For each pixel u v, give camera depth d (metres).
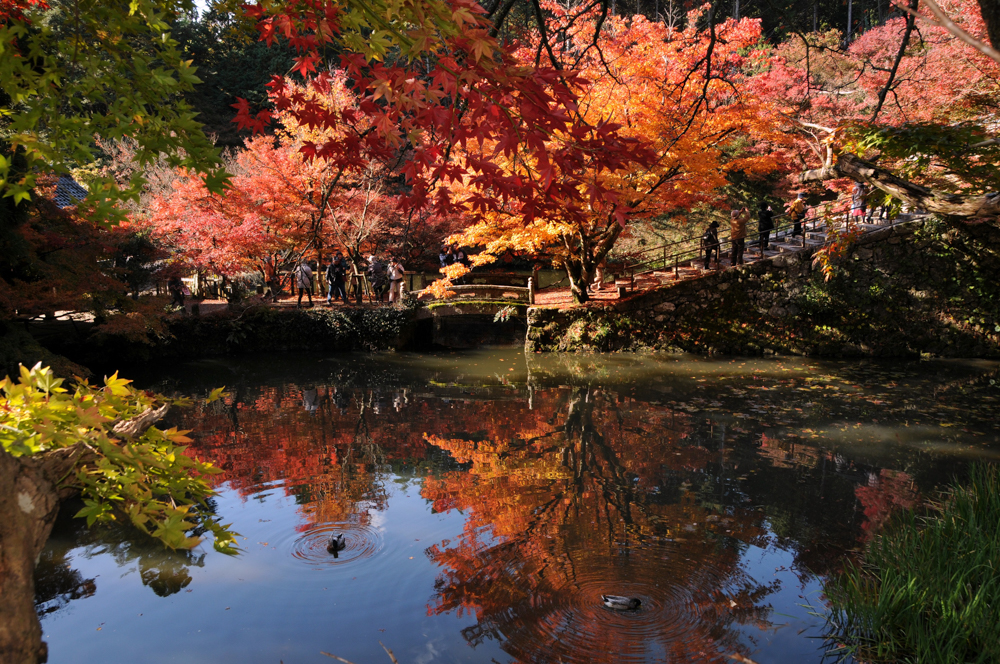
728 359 17.31
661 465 9.38
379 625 5.36
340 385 14.80
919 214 17.42
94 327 15.74
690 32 14.16
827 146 6.63
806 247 17.70
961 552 5.58
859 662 4.65
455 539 6.93
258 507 7.82
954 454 9.71
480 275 21.28
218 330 18.28
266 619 5.46
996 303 17.17
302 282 19.48
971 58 14.27
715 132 14.62
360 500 8.05
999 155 6.53
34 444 2.36
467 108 2.79
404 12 2.20
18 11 2.62
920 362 16.89
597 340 18.11
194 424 11.60
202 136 2.51
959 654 4.41
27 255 12.98
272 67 29.83
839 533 7.04
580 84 2.54
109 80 2.54
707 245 18.44
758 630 5.19
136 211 16.69
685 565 6.34
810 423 11.45
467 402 13.20
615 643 5.04
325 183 18.48
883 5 23.94
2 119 7.75
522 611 5.55
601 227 17.70
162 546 6.90
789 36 20.81
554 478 8.84
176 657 4.98
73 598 5.88
